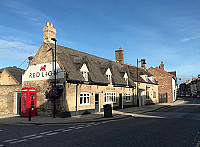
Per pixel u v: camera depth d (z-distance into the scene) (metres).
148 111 22.33
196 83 85.25
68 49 22.33
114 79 24.98
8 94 20.75
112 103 24.14
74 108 17.92
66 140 8.13
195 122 13.27
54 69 18.14
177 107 28.56
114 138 8.34
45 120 14.95
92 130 10.55
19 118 16.66
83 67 19.97
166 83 42.75
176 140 7.91
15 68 26.12
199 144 7.25
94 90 20.94
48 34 20.23
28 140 8.32
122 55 35.50
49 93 16.77
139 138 8.30
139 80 32.03
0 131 10.77
